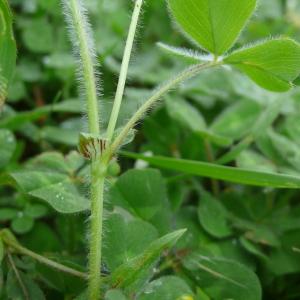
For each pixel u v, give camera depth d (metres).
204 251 0.12
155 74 0.21
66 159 0.13
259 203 0.14
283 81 0.10
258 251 0.12
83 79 0.09
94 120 0.09
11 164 0.15
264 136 0.15
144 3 0.10
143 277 0.09
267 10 0.24
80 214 0.13
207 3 0.09
